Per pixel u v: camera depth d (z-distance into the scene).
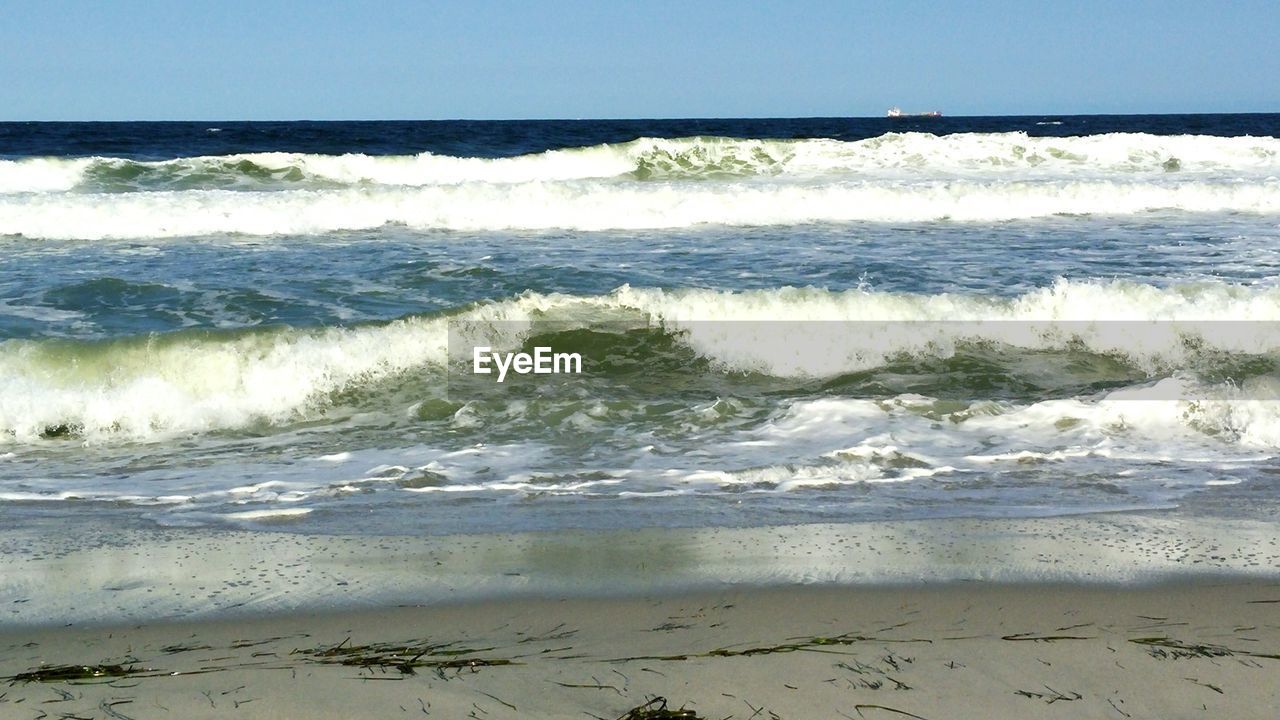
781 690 3.26
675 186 16.16
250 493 5.70
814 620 3.95
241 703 3.17
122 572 4.51
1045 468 6.12
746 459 6.27
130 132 38.66
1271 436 6.67
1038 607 4.09
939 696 3.23
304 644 3.71
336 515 5.32
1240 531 5.07
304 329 8.22
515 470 6.10
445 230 13.75
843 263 11.62
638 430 6.91
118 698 3.21
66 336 8.51
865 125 72.81
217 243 12.65
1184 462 6.25
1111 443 6.59
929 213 15.28
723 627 3.87
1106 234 13.72
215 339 7.98
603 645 3.68
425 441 6.73
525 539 4.96
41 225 13.10
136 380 7.46
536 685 3.29
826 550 4.79
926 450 6.43
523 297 9.29
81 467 6.23
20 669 3.49
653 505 5.48
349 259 11.62
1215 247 12.79
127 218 13.35
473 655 3.58
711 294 9.38
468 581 4.41
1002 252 12.39
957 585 4.34
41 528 5.11
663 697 3.21
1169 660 3.55
